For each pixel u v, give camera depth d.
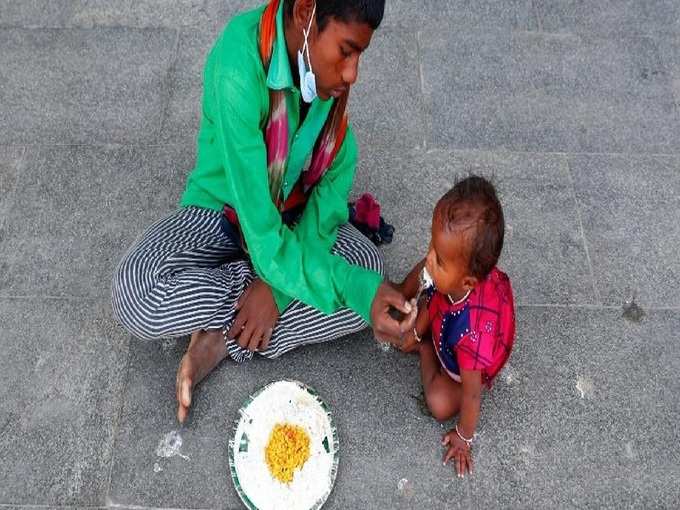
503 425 2.24
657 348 2.40
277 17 1.63
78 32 3.17
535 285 2.52
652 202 2.73
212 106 1.90
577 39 3.19
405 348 2.28
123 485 2.12
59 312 2.43
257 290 2.14
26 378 2.30
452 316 1.94
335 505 2.10
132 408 2.25
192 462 2.16
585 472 2.16
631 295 2.51
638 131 2.91
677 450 2.21
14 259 2.54
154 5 3.27
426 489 2.12
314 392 2.23
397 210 2.69
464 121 2.92
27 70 3.04
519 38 3.19
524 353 2.38
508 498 2.12
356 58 1.59
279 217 1.88
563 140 2.88
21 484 2.12
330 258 1.89
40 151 2.81
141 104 2.95
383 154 2.82
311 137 1.98
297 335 2.22
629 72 3.09
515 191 2.74
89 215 2.65
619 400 2.29
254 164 1.79
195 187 2.22
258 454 2.12
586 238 2.63
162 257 2.08
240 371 2.33
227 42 1.74
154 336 2.12
